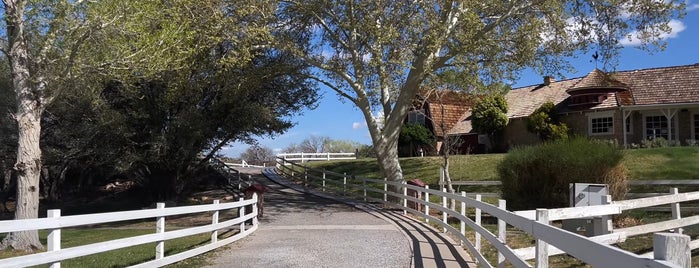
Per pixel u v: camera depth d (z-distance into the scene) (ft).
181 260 32.63
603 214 27.20
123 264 32.91
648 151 78.79
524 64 65.36
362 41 64.03
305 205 72.38
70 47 42.34
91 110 65.00
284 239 42.60
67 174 104.27
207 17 57.57
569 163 50.26
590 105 101.81
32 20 41.27
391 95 74.18
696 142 90.63
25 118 42.19
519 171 54.24
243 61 59.62
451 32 61.93
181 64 57.98
